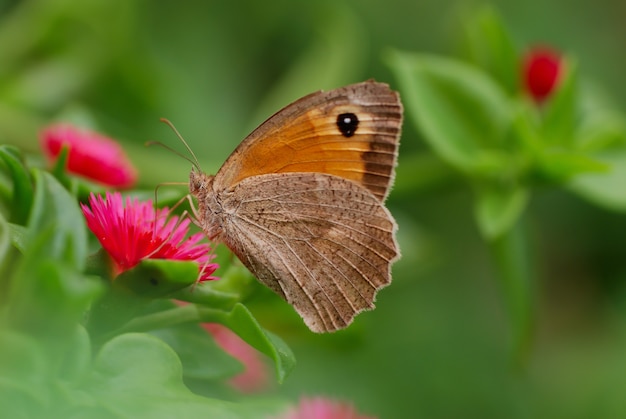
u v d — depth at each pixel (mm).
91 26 394
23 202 318
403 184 381
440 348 405
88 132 351
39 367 302
